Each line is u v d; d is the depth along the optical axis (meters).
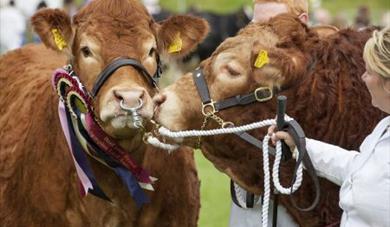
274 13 11.16
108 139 10.34
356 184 8.76
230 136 9.87
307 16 11.48
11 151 11.50
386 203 8.58
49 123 11.14
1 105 12.62
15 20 36.50
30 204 11.21
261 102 9.78
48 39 10.84
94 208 10.88
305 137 9.41
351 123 9.79
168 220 11.20
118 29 10.41
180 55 11.05
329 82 9.81
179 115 9.84
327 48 9.91
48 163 11.05
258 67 9.61
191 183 11.49
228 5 58.59
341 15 53.50
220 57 9.87
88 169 10.62
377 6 61.44
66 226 11.06
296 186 9.32
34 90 11.98
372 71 8.59
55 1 38.75
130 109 9.68
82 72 10.48
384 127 8.83
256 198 10.51
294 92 9.80
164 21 10.91
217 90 9.82
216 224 17.11
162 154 10.98
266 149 9.47
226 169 10.14
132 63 10.20
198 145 10.05
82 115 10.48
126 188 10.85
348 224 8.82
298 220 10.13
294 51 9.84
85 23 10.53
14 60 13.37
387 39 8.52
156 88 10.57
